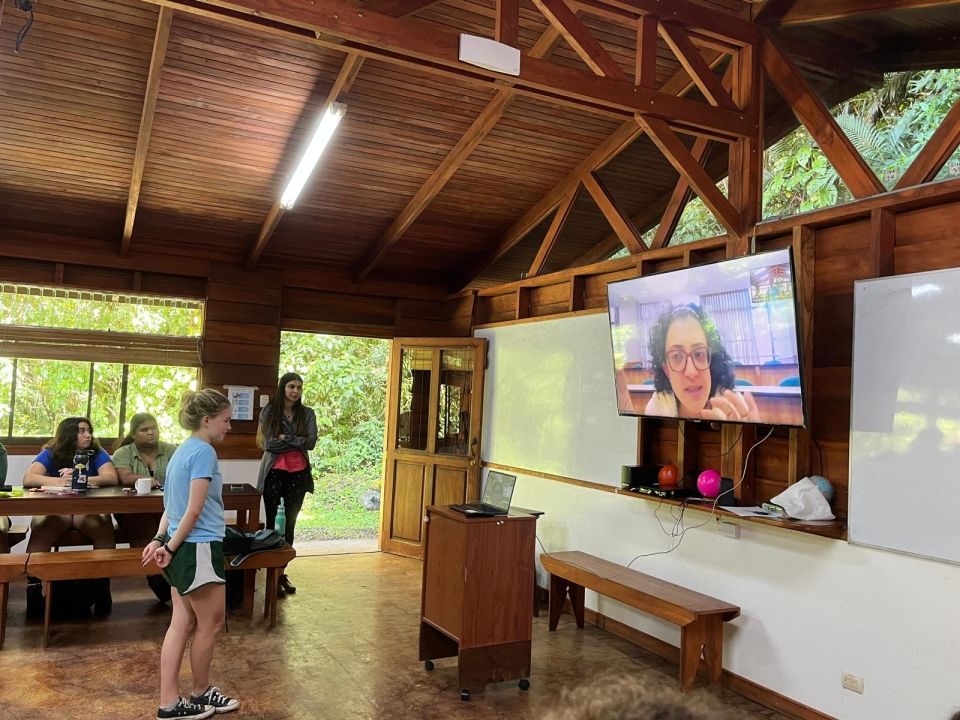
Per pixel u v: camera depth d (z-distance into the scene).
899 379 3.30
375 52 3.65
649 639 4.72
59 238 6.16
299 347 11.64
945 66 3.59
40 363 6.33
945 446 3.11
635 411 4.71
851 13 4.07
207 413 3.44
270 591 4.86
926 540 3.15
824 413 3.92
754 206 4.44
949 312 3.12
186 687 3.75
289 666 4.12
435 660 4.36
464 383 6.89
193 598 3.34
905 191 3.53
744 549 4.09
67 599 4.83
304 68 4.77
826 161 4.11
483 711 3.68
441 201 6.41
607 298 5.35
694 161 4.35
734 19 4.56
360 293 7.35
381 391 11.95
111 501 4.65
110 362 6.39
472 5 4.47
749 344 3.84
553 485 5.80
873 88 3.93
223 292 6.70
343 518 9.91
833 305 3.95
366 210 6.40
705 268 4.05
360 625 4.89
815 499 3.68
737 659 4.09
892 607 3.31
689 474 4.64
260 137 5.37
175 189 5.87
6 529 5.15
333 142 5.53
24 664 3.99
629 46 4.90
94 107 4.94
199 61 4.65
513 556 4.00
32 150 5.29
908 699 3.22
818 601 3.65
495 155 5.86
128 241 6.11
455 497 6.76
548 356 5.99
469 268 7.38
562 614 5.51
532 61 3.88
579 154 5.88
